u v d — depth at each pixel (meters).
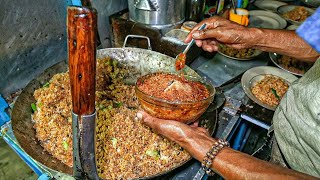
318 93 0.67
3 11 1.06
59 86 1.08
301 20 2.04
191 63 1.55
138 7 1.37
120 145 0.93
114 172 0.85
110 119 0.99
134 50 1.25
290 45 1.04
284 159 0.93
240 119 1.22
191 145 0.71
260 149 1.20
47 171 0.92
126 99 1.15
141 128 0.97
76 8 0.42
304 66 1.51
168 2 1.35
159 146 0.93
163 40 1.36
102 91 1.16
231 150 0.67
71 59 0.46
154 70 1.24
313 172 0.73
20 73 1.22
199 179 0.93
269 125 1.14
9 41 1.12
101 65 1.21
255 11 2.16
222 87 1.37
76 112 0.51
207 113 1.07
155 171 0.87
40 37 1.24
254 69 1.47
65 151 0.88
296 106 0.76
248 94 1.28
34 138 0.92
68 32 0.44
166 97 0.81
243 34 1.03
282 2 2.41
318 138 0.66
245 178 0.60
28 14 1.15
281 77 1.44
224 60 1.62
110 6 1.54
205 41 1.09
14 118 0.93
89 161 0.57
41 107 1.00
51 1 1.22
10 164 1.87
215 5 1.91
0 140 2.02
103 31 1.56
